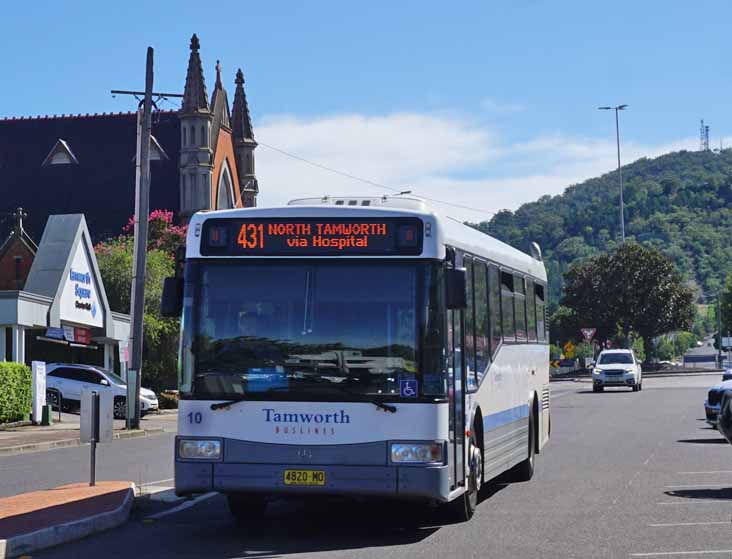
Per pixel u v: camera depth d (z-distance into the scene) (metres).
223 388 12.19
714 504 14.93
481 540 12.06
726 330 155.50
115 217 84.12
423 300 12.08
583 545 11.62
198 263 12.48
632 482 17.73
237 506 13.72
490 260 15.58
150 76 36.84
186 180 80.81
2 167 86.62
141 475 19.83
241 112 89.19
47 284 43.44
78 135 87.00
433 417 11.91
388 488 11.84
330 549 11.62
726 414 17.52
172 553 11.41
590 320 107.75
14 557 11.12
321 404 12.00
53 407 44.47
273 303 12.27
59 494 15.20
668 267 106.62
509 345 16.73
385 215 12.28
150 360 58.31
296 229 12.36
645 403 46.06
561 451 23.77
